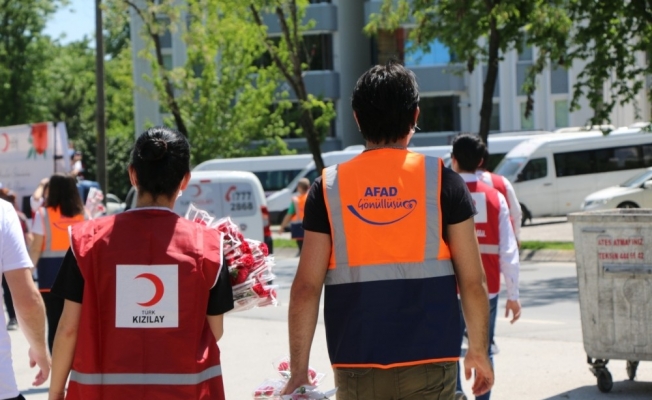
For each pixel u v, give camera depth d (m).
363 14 48.75
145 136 3.78
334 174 3.83
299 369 3.76
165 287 3.59
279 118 42.12
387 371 3.71
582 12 20.84
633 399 7.46
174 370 3.56
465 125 47.00
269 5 24.91
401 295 3.72
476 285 3.78
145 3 27.97
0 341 4.11
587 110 44.50
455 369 3.81
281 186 38.91
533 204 33.22
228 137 41.00
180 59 48.78
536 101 45.38
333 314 3.78
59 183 8.80
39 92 54.34
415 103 3.89
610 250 7.45
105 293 3.61
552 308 13.22
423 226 3.75
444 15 22.14
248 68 40.62
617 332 7.46
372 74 3.87
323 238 3.79
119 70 39.81
